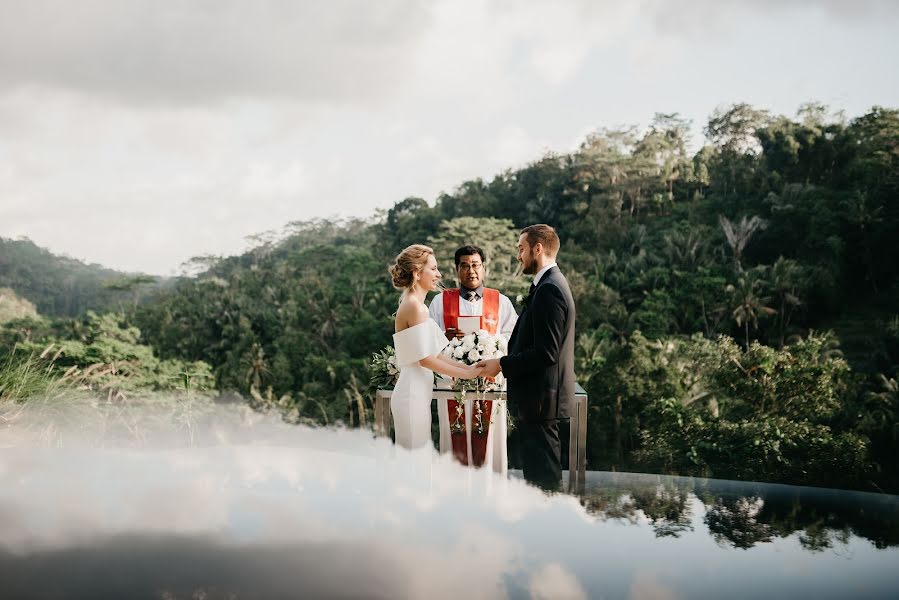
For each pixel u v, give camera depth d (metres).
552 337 2.92
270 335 56.94
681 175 72.75
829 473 23.81
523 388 3.00
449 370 3.09
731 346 28.77
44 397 4.31
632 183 70.38
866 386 34.25
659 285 51.41
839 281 50.28
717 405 26.97
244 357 49.44
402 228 78.38
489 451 3.30
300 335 52.72
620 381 29.55
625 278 52.78
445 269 51.03
